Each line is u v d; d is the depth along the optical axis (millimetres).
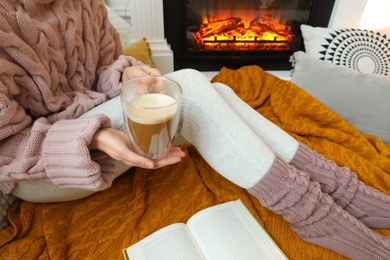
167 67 1595
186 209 803
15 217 735
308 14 1647
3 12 541
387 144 1021
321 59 1292
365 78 1062
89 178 535
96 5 825
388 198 715
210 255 647
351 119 1073
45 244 675
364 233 656
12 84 546
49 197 726
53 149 526
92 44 787
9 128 537
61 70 687
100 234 716
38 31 597
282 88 1214
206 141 657
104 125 560
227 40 1693
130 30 1481
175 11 1491
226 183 885
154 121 459
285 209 656
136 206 786
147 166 527
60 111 681
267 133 750
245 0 1610
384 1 1511
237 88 1291
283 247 709
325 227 654
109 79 780
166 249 651
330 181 709
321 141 1007
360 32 1278
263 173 628
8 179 562
